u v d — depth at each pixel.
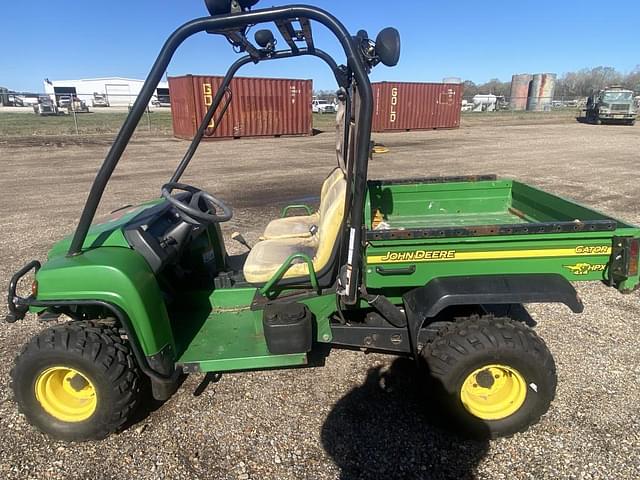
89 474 2.29
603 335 3.46
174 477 2.26
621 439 2.41
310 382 2.95
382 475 2.24
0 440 2.52
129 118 2.23
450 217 3.57
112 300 2.33
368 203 2.81
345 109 3.00
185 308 3.10
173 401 2.80
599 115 24.91
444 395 2.37
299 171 10.69
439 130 22.09
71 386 2.52
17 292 4.33
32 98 48.72
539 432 2.48
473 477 2.22
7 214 7.14
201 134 3.19
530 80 44.34
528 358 2.29
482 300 2.27
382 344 2.69
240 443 2.46
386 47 2.24
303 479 2.23
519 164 11.20
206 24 2.16
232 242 5.58
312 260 2.77
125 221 2.72
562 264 2.39
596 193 7.87
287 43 2.78
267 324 2.50
